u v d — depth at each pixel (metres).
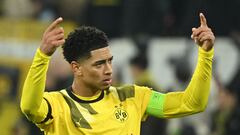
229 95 29.78
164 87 32.16
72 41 17.19
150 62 32.62
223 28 33.81
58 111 17.09
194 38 16.88
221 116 29.83
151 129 27.44
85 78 17.16
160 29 34.50
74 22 35.38
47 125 17.08
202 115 30.67
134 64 29.44
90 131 17.03
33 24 33.75
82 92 17.31
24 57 33.38
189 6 33.91
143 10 34.78
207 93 17.12
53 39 16.02
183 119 30.55
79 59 17.12
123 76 32.09
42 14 35.28
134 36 33.28
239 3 33.81
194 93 17.06
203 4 33.72
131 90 17.66
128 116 17.31
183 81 30.19
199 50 16.94
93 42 17.02
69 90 17.42
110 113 17.22
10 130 32.25
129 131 17.19
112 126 17.11
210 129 30.20
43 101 16.89
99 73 17.03
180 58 32.22
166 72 32.47
